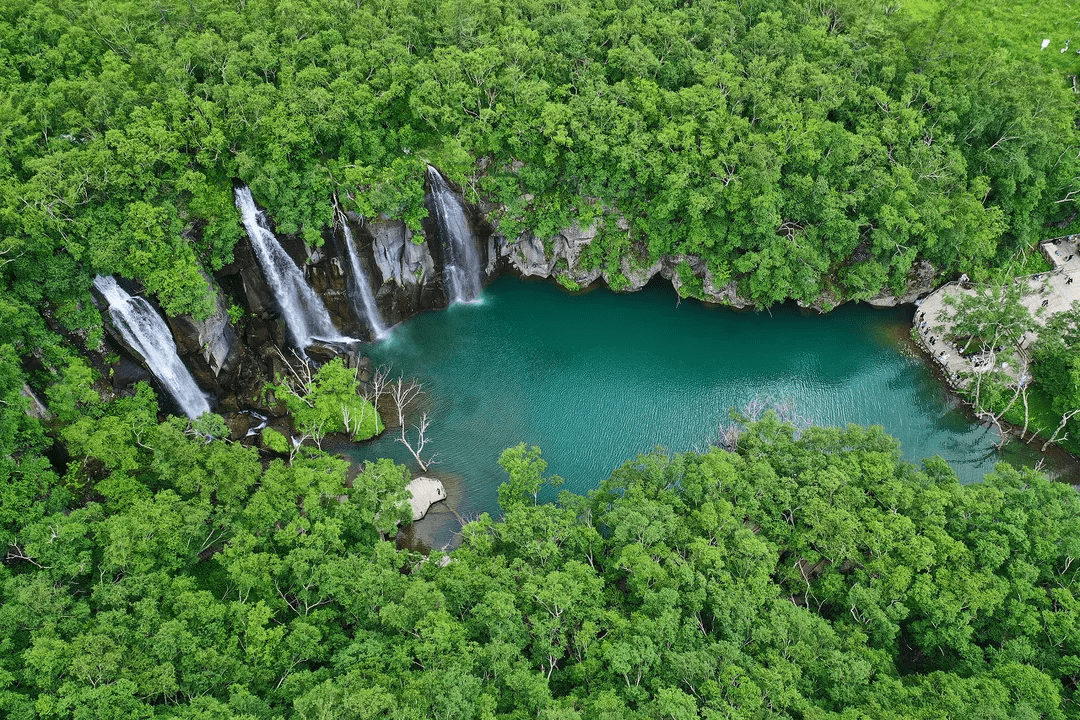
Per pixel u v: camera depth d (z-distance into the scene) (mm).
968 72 100375
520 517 64688
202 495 66188
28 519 61625
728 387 94438
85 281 76312
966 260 98875
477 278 105250
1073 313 85750
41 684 48594
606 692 51938
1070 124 101375
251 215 86125
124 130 80750
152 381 83188
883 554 62219
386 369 95438
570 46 97250
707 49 102688
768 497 67250
